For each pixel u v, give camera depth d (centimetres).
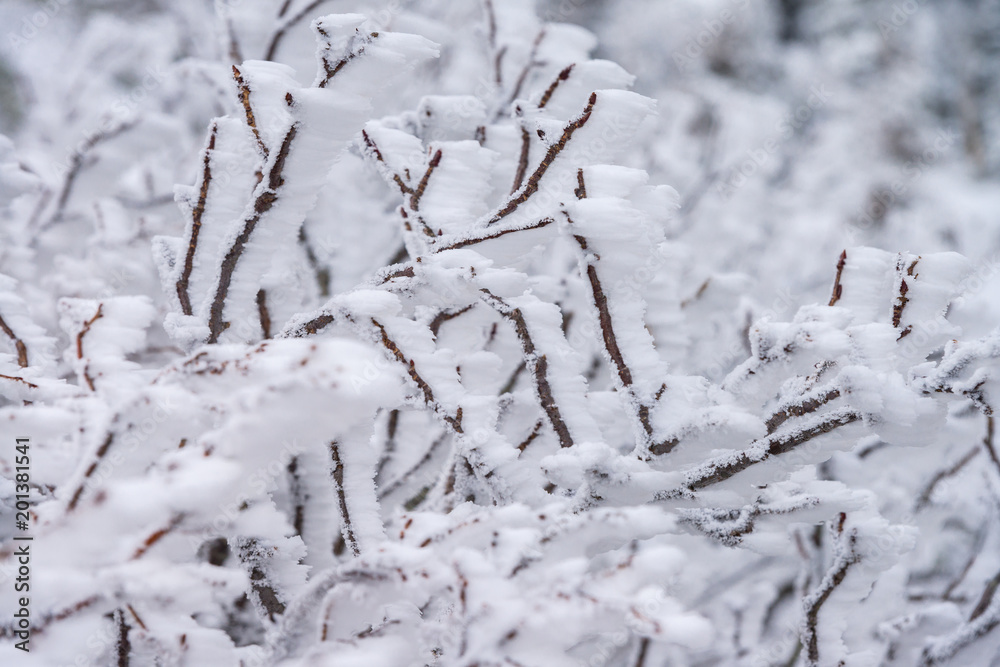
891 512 157
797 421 124
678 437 123
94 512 112
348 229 161
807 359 122
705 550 160
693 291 158
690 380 127
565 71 135
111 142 151
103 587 114
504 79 154
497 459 125
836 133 557
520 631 114
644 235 123
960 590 160
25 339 134
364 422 127
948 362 121
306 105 122
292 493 132
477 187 134
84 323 129
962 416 151
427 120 144
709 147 269
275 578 127
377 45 121
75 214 154
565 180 128
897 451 153
